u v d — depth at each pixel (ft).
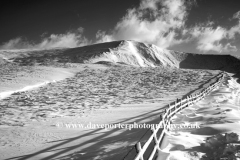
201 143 22.62
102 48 632.79
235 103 57.72
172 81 137.90
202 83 123.65
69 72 186.19
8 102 82.23
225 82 122.42
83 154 24.48
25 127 43.42
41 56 578.66
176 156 18.63
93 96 94.22
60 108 67.67
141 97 86.38
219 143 21.49
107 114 53.57
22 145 31.27
